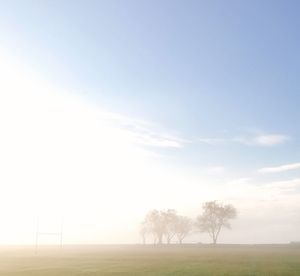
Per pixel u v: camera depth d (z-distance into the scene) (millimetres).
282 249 141500
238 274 44688
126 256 87875
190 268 53000
